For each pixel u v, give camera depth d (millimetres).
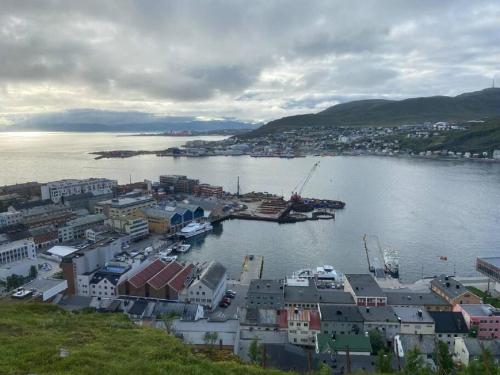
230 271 180000
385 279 166750
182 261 189875
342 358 93125
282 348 96250
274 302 129000
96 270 151250
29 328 61406
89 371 41812
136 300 130125
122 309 122000
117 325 70438
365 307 118375
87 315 83625
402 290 147125
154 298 137875
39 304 101812
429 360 96000
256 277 169375
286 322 116000
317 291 135750
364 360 92438
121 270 148375
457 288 135125
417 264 187375
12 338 52906
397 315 115250
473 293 140875
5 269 155000
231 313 134875
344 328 111438
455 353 105000
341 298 130000
